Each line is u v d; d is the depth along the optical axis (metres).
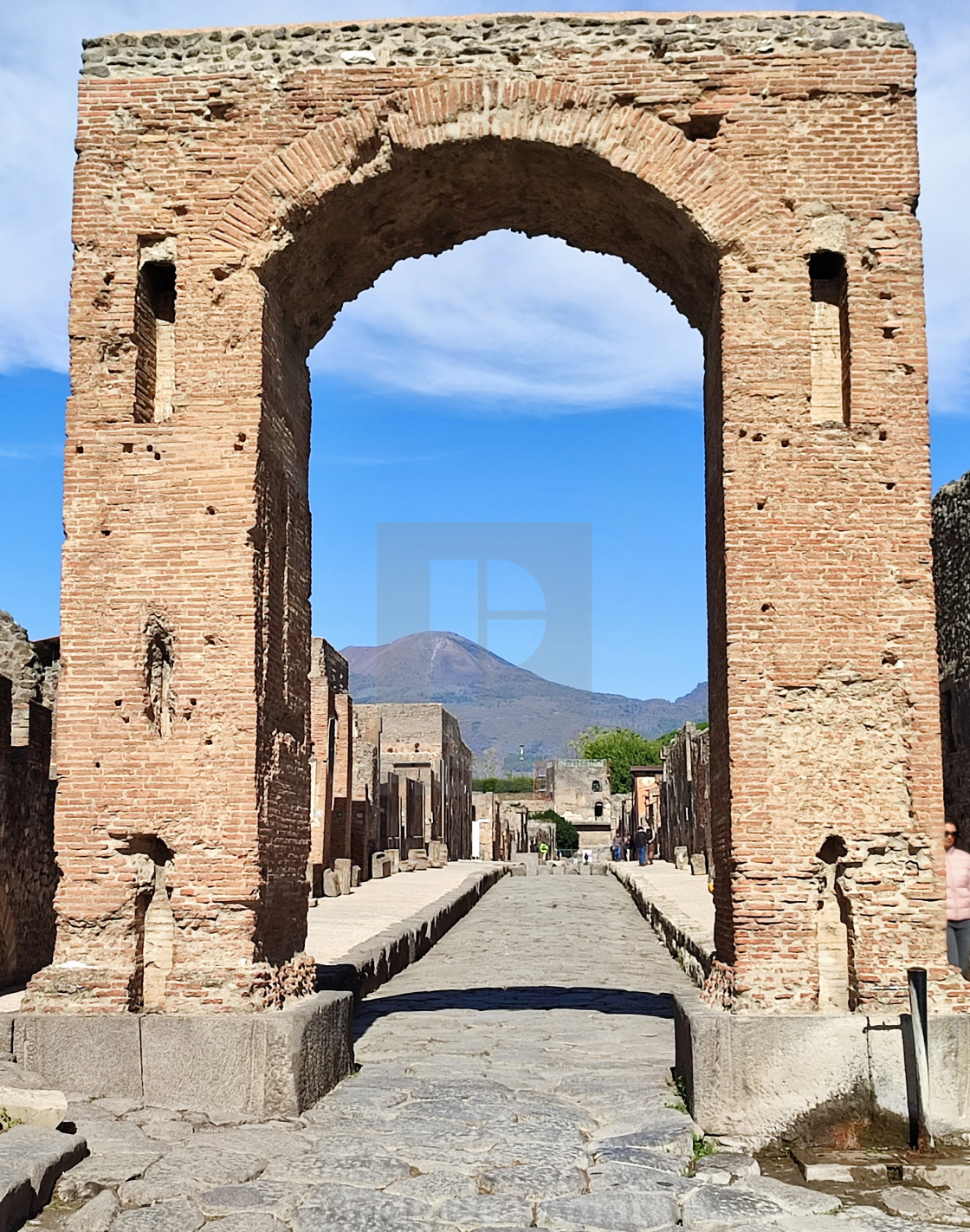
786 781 11.15
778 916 10.98
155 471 11.76
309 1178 8.81
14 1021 10.62
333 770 34.09
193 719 11.41
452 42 12.12
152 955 11.28
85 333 11.99
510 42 12.07
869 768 11.18
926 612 11.36
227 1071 10.46
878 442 11.56
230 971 10.98
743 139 11.86
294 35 12.23
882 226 11.75
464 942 25.86
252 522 11.60
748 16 12.02
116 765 11.40
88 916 11.18
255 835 11.23
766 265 11.73
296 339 13.44
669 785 51.53
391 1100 11.01
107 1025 10.58
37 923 16.22
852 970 10.91
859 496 11.49
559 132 11.95
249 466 11.68
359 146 12.02
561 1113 10.60
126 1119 9.95
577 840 92.50
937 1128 10.15
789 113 11.88
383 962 18.81
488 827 72.44
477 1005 16.67
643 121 11.93
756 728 11.22
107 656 11.56
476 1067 12.52
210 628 11.51
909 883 10.98
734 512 11.48
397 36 12.16
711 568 12.59
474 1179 8.85
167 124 12.18
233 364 11.86
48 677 19.97
